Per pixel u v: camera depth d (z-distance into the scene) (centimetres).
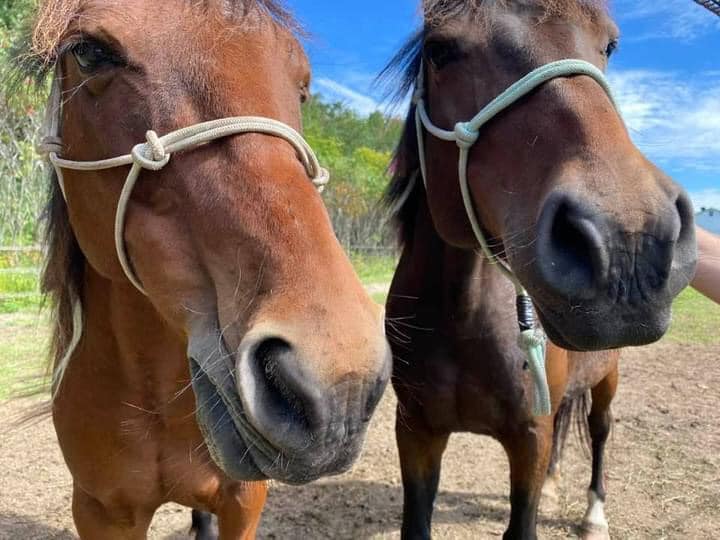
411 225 252
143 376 167
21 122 850
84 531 191
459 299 219
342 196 1461
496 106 171
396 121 259
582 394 330
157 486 179
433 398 231
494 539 307
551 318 154
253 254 112
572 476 383
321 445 101
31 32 151
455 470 384
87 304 172
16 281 862
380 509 332
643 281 136
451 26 184
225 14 129
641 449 405
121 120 126
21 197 912
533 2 175
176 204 123
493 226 182
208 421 116
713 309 1028
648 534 309
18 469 358
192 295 122
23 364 507
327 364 101
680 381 562
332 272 109
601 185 141
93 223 142
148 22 125
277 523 314
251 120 120
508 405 221
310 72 154
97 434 174
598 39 177
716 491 349
